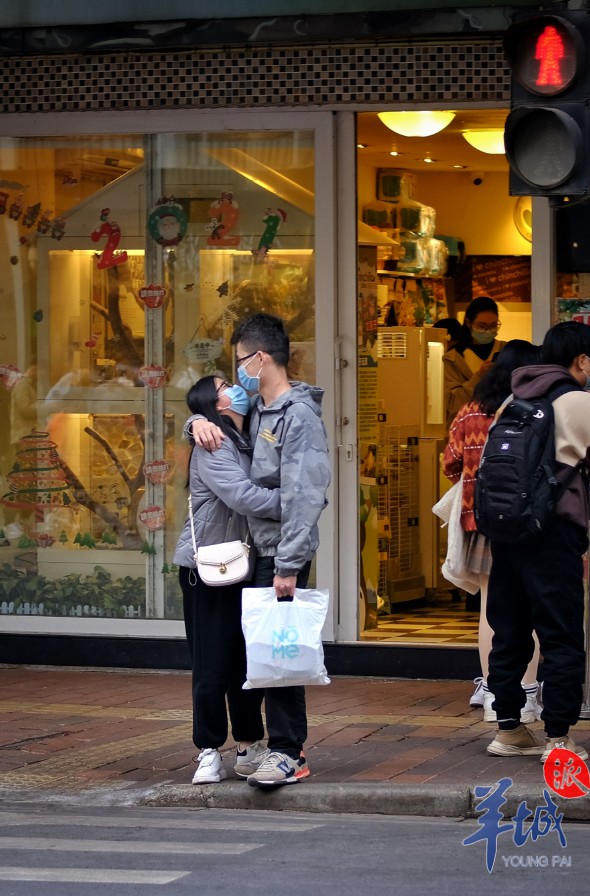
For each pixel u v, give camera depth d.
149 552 10.88
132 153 10.80
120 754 8.25
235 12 9.88
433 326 13.51
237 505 7.09
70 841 6.51
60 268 10.99
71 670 10.83
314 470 7.04
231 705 7.59
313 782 7.33
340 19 9.91
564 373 7.46
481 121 10.67
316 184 10.41
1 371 11.11
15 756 8.23
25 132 10.84
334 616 10.45
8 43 10.52
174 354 10.84
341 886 5.67
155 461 10.88
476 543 8.75
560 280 10.02
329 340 10.41
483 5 9.58
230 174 10.64
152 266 10.84
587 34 7.20
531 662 8.79
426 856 6.19
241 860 6.11
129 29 10.28
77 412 11.02
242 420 7.43
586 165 7.16
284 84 10.32
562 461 7.28
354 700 9.59
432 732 8.58
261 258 10.61
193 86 10.48
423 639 10.64
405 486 12.95
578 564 7.39
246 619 7.04
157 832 6.71
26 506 11.08
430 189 13.84
